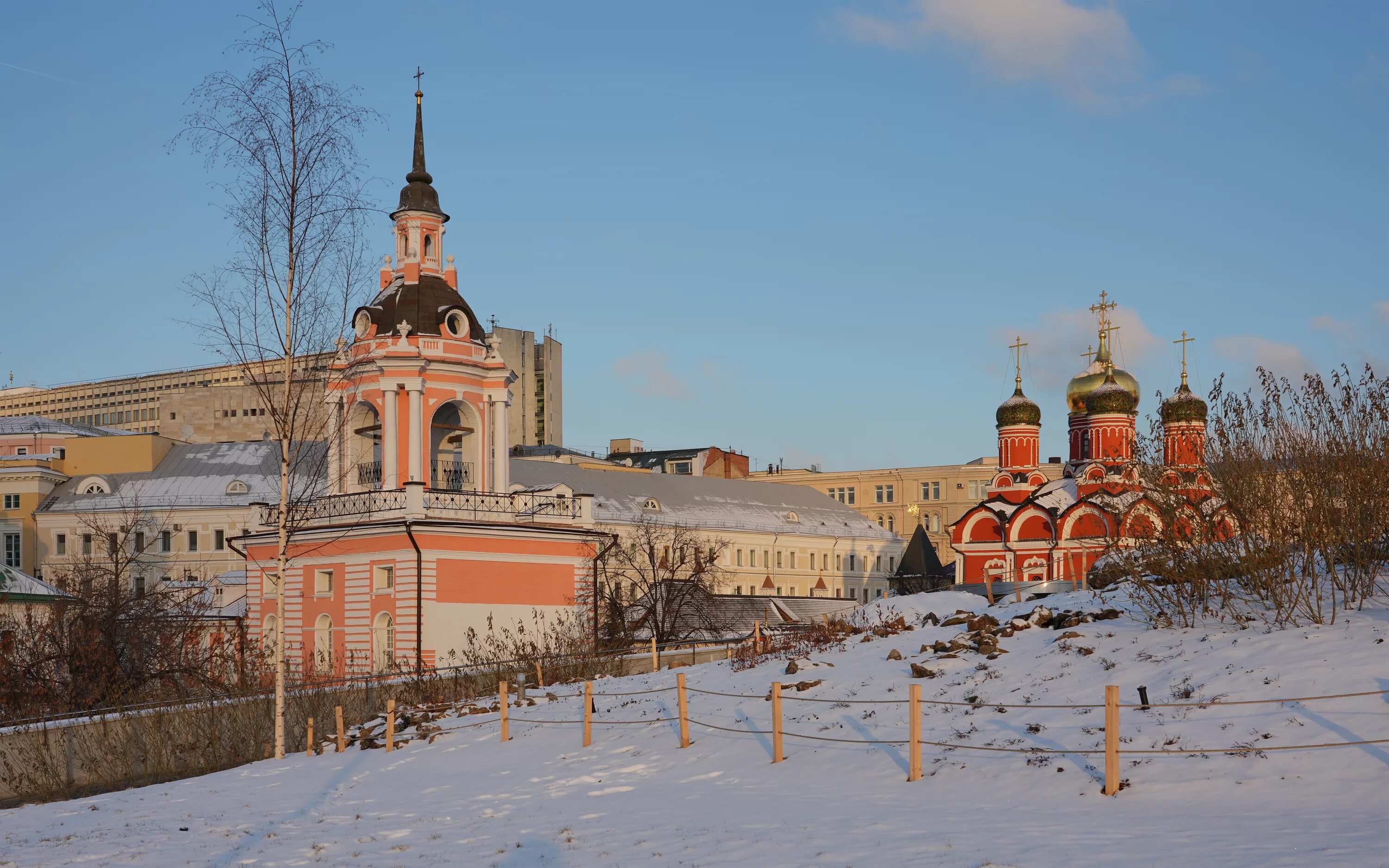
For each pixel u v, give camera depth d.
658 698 32.56
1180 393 76.00
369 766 30.11
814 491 124.44
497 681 42.28
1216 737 20.73
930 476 147.38
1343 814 17.16
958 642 29.47
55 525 97.69
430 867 18.81
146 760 36.22
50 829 24.19
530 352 154.62
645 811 21.88
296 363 35.06
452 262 54.69
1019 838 17.33
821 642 35.94
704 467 137.12
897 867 16.39
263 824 23.38
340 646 50.25
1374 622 24.42
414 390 50.53
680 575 75.50
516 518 51.75
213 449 101.56
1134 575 28.56
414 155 54.34
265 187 33.34
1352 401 26.97
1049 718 23.42
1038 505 78.81
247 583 54.50
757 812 20.75
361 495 50.31
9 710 41.00
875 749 23.92
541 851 19.34
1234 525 27.88
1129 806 18.78
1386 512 26.03
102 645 43.78
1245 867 15.04
